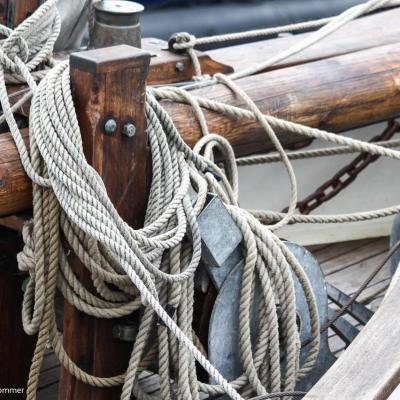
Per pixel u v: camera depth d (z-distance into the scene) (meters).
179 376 3.85
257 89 4.59
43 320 3.83
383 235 7.18
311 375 4.41
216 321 3.95
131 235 3.57
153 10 5.74
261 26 5.98
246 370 4.00
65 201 3.54
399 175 7.18
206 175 4.02
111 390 4.09
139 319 3.99
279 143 4.43
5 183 3.66
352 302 4.55
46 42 4.18
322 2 6.25
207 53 5.18
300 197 6.94
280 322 4.12
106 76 3.61
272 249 3.98
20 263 3.84
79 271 3.87
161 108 3.95
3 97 3.77
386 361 3.06
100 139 3.67
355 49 5.44
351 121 4.96
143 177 3.89
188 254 3.90
